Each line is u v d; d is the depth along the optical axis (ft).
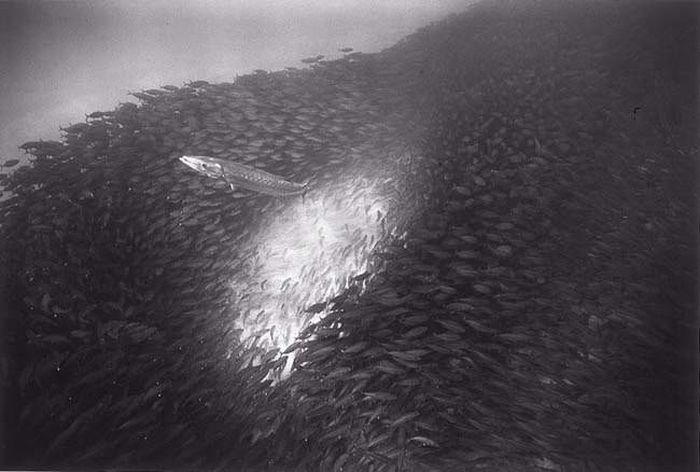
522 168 25.81
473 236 21.20
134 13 48.91
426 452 13.61
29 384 16.97
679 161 26.12
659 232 21.76
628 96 31.45
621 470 13.14
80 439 15.33
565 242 21.47
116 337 18.53
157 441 15.29
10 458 14.56
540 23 43.16
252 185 17.19
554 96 31.96
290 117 33.71
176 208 26.11
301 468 14.05
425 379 15.64
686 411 14.62
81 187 26.14
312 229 24.82
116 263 22.80
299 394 16.21
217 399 16.81
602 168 25.86
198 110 33.76
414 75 38.58
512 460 13.29
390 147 29.99
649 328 17.17
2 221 23.90
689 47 34.37
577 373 15.71
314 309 18.37
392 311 16.89
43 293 20.26
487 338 17.28
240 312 21.03
